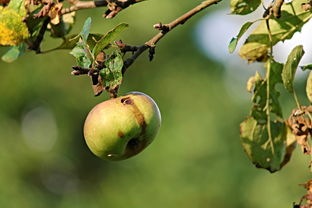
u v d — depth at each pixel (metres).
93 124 5.94
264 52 6.93
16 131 30.34
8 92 30.31
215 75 31.59
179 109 30.72
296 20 6.74
